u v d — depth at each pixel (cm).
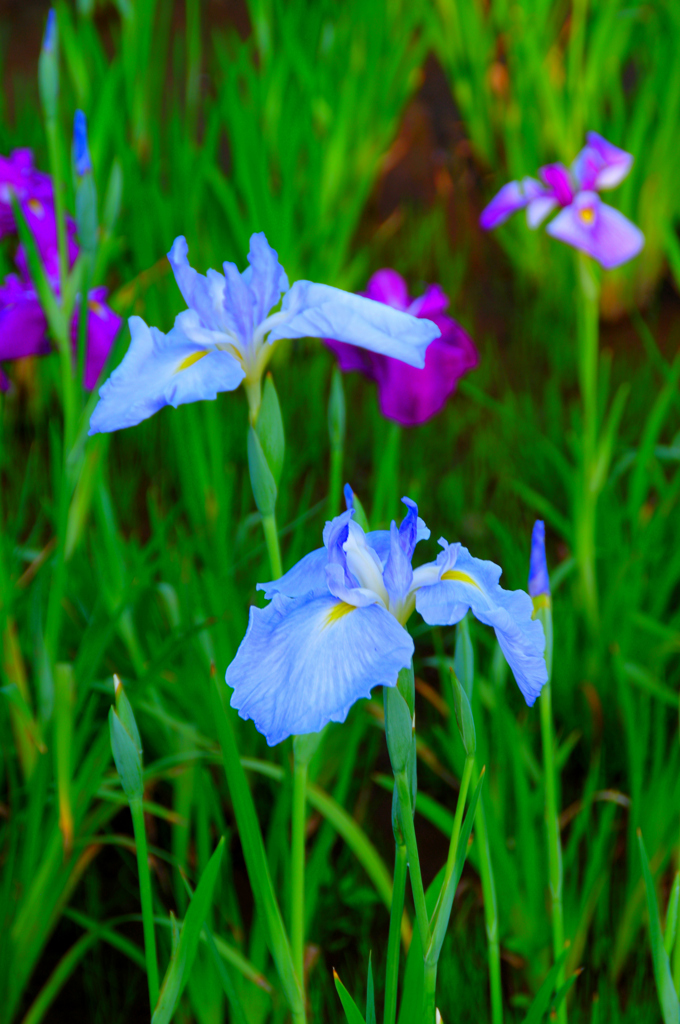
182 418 174
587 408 171
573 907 154
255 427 133
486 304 296
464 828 126
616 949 154
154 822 166
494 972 138
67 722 149
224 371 132
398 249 311
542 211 173
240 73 287
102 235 154
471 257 315
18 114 292
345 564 126
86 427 150
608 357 269
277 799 157
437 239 317
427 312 157
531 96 289
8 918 148
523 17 306
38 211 176
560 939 139
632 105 327
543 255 293
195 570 173
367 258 305
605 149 170
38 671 150
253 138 247
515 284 305
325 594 127
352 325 132
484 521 215
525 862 152
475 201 338
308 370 256
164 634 170
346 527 126
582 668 172
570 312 282
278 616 126
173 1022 150
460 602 126
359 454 239
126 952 153
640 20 318
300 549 176
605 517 182
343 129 272
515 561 180
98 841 152
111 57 382
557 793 161
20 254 172
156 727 166
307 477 233
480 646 174
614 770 170
